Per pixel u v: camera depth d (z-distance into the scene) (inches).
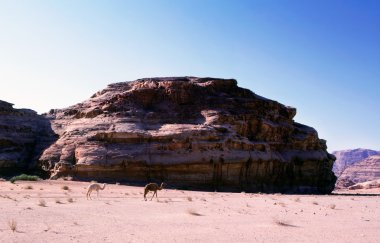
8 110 2613.2
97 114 2420.0
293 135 2800.2
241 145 2256.4
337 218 832.9
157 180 2048.5
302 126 3065.9
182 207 943.7
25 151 2459.4
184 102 2458.2
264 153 2374.5
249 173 2269.9
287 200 1443.2
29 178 1902.1
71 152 2151.8
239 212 874.1
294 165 2659.9
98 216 692.1
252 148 2316.7
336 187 5826.8
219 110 2407.7
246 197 1528.1
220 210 906.1
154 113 2341.3
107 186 1761.8
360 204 1380.4
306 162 2733.8
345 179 6417.3
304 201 1428.4
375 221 802.8
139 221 652.7
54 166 2139.5
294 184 2642.7
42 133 2596.0
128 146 2110.0
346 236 571.2
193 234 534.9
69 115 2674.7
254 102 2605.8
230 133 2245.3
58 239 455.5
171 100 2465.6
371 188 4955.7
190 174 2081.7
